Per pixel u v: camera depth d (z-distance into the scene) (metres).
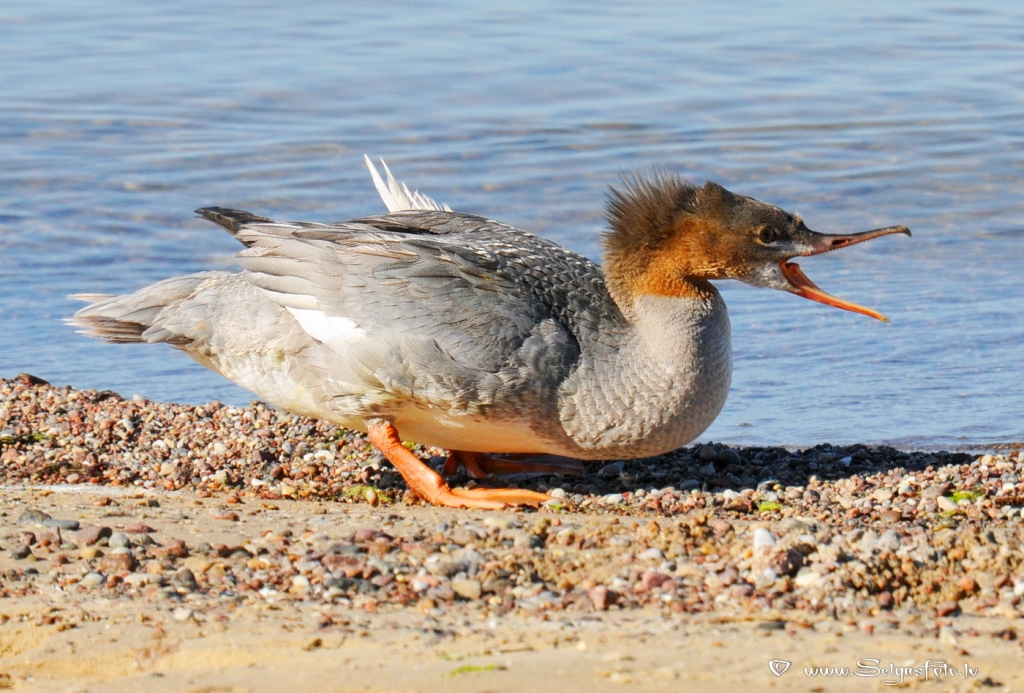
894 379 15.20
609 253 11.57
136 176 21.95
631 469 12.23
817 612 7.88
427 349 10.70
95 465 12.12
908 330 16.62
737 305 17.70
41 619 7.89
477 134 24.05
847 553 8.59
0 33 29.56
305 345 11.24
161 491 11.35
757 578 8.38
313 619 7.84
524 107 25.36
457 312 10.79
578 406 11.00
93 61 27.69
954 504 10.67
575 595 8.20
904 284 18.30
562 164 22.75
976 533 8.87
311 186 21.86
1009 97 25.66
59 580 8.57
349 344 10.85
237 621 7.82
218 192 21.53
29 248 19.30
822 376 15.37
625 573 8.56
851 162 22.78
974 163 22.56
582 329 11.14
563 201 21.28
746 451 12.73
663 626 7.65
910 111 25.03
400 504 11.07
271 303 11.50
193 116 24.69
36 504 10.41
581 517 10.12
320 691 6.88
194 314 11.91
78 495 10.88
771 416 14.27
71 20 30.78
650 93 26.16
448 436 11.38
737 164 22.78
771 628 7.59
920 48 28.97
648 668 7.02
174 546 9.03
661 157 23.02
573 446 11.25
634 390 11.00
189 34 29.86
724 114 25.02
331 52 28.53
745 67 27.78
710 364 11.23
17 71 26.84
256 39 29.50
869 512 10.48
